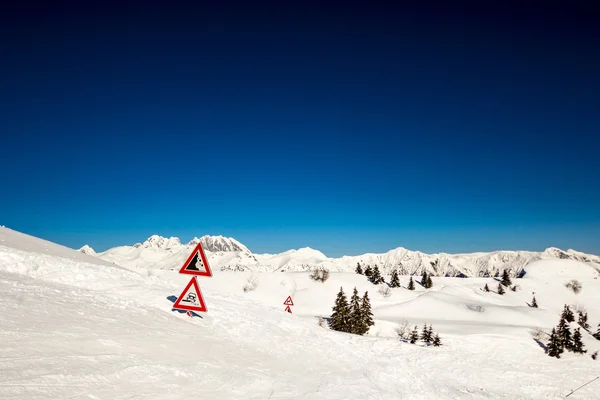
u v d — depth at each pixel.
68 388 5.59
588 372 38.38
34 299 9.21
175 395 6.63
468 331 73.56
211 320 13.58
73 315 8.91
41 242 20.55
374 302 117.06
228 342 11.55
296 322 18.73
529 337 69.38
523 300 150.62
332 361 14.09
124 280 15.30
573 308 153.75
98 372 6.46
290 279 125.06
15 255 13.31
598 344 80.00
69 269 14.20
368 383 12.45
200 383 7.55
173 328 10.84
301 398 8.61
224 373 8.60
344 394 10.13
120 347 7.93
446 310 105.50
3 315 7.47
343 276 138.75
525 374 31.20
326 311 105.75
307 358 13.20
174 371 7.68
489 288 159.12
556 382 32.31
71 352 6.87
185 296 12.41
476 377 23.98
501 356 38.91
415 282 158.38
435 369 22.08
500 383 25.28
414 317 98.94
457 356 27.55
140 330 9.52
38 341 6.84
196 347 9.84
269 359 11.36
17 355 6.06
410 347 24.95
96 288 13.27
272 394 8.29
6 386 5.09
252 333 13.73
